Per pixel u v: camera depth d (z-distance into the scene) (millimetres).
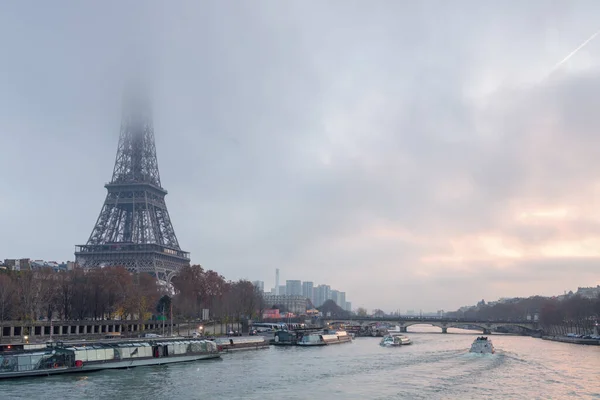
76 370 171375
